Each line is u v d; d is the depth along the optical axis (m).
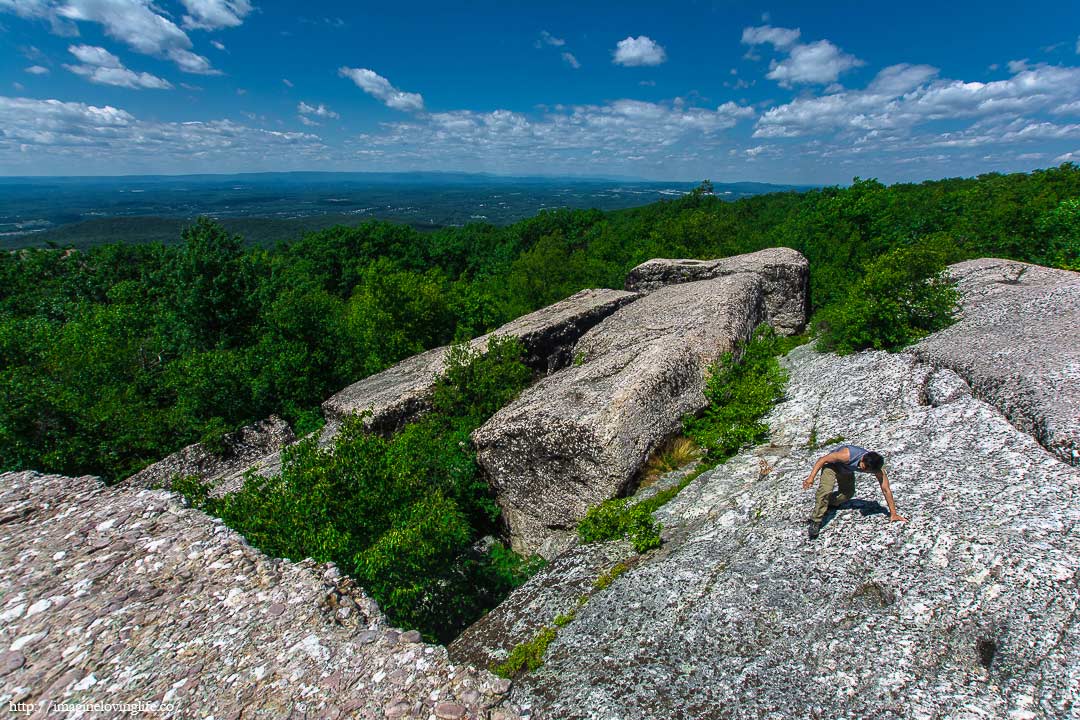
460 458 11.20
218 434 15.14
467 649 6.61
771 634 5.19
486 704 4.73
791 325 18.75
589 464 9.30
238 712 4.52
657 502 8.80
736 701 4.64
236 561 6.44
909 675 4.45
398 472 8.09
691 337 12.31
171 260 31.05
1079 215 18.47
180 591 5.93
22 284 36.16
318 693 4.71
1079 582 4.68
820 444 8.67
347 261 55.31
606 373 11.44
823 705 4.41
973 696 4.18
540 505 10.11
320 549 6.90
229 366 16.92
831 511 6.46
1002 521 5.51
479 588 9.05
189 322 23.41
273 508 7.44
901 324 11.43
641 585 6.46
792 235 26.70
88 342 18.69
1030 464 6.25
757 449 9.24
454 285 27.14
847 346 12.29
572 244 60.44
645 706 4.80
